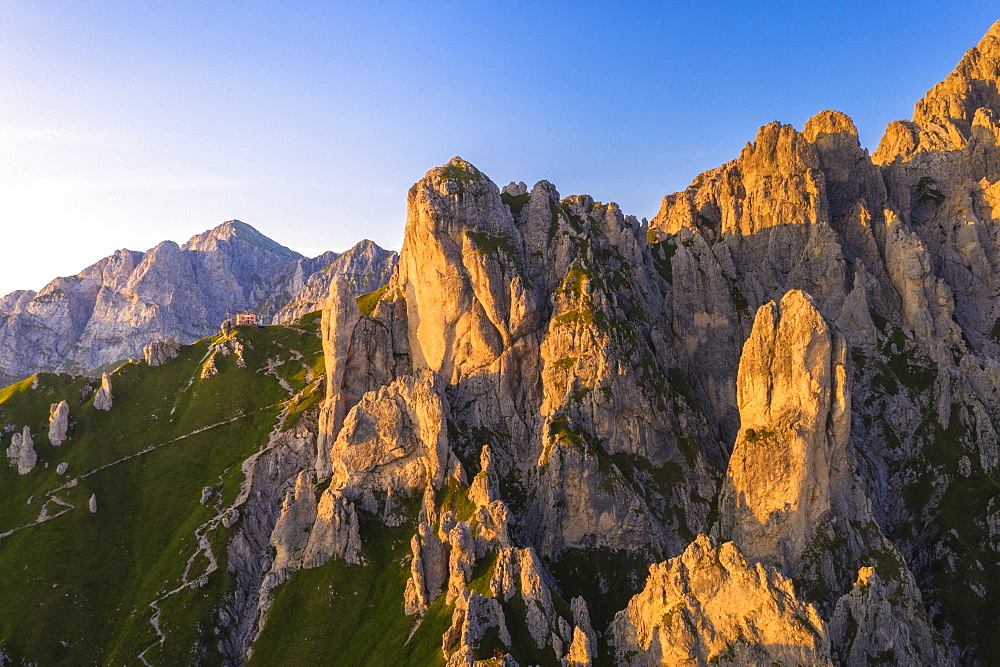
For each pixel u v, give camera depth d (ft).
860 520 415.85
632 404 527.81
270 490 627.87
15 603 517.55
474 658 336.49
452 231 618.85
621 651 346.74
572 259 626.64
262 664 447.01
